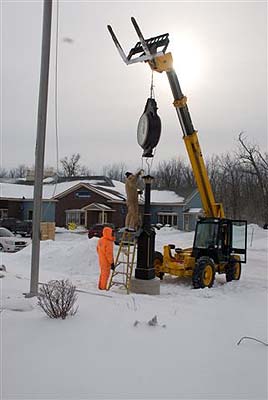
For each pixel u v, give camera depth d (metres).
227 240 12.66
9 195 47.06
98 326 5.77
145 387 3.90
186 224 45.66
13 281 9.54
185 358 4.72
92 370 4.26
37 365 4.35
